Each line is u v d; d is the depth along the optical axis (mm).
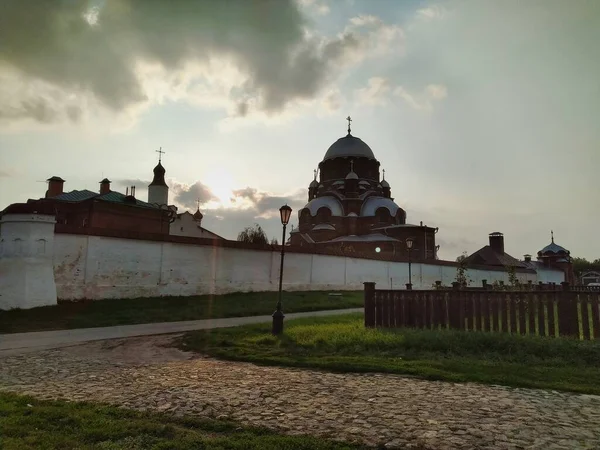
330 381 7254
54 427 4949
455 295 11688
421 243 55469
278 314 12664
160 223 38469
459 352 9289
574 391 6508
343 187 63312
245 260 27312
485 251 60812
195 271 24641
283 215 14000
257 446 4359
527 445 4414
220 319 17734
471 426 4980
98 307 18922
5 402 5922
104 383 7211
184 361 9352
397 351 9562
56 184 42781
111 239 21375
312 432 4828
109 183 43406
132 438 4637
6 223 18688
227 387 6863
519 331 10656
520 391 6520
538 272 63844
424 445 4430
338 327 13031
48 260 18844
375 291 12969
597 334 9719
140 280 22250
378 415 5395
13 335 13500
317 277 31859
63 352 10594
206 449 4312
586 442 4492
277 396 6312
